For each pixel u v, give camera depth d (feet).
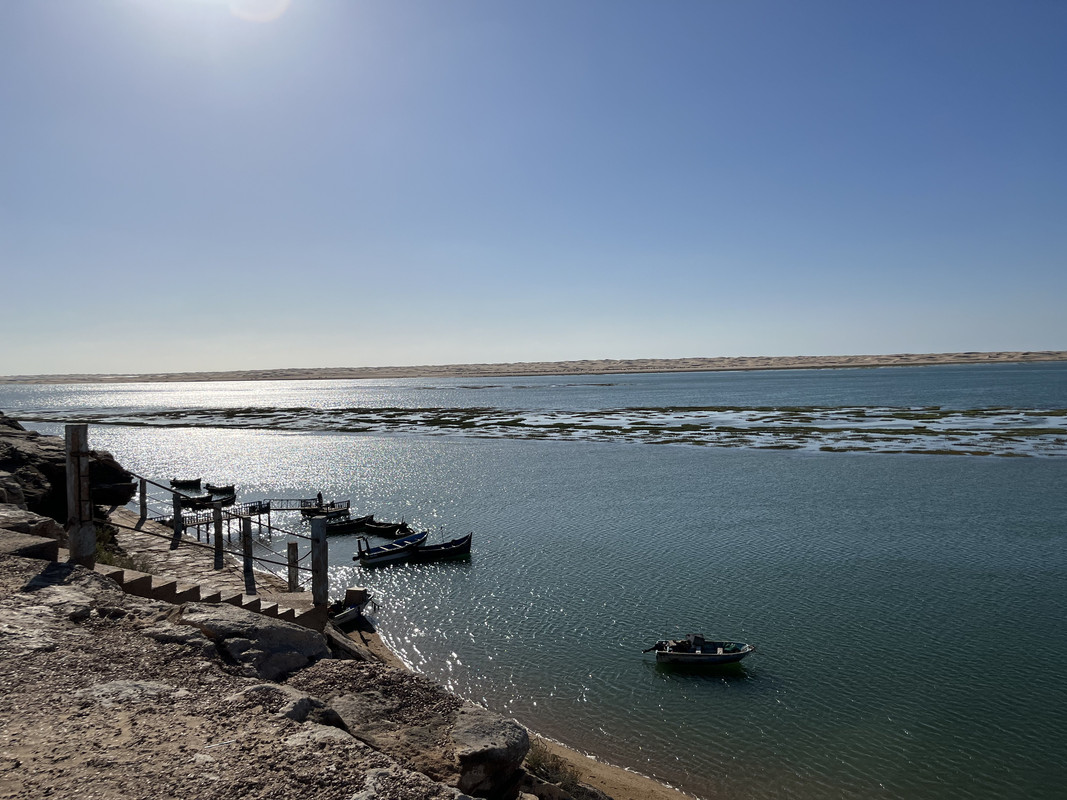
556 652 90.99
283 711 21.42
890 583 110.83
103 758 17.79
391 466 257.14
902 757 65.82
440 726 24.06
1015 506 161.99
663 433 341.00
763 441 299.17
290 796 16.63
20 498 59.26
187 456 292.40
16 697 21.06
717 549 133.69
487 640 95.40
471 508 182.70
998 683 78.18
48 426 421.18
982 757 65.26
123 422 453.58
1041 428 302.86
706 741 69.72
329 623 58.59
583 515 168.55
